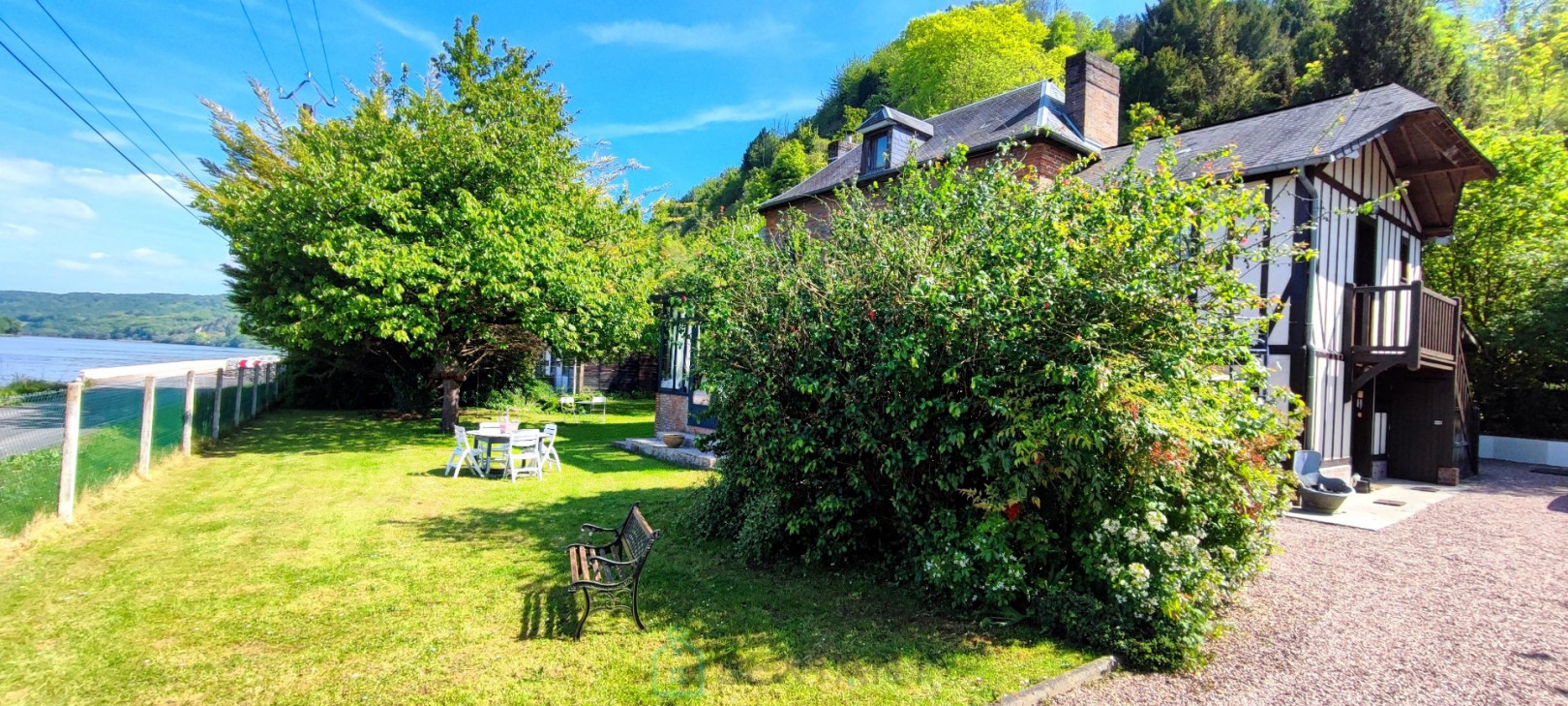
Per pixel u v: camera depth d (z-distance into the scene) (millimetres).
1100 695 3750
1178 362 4312
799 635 4445
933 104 41125
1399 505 9633
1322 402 10391
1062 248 4664
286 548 6105
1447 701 3758
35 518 6141
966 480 5105
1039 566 4797
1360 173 11578
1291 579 5953
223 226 16500
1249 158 10664
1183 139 13125
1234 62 30547
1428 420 12195
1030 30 43812
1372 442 12070
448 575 5473
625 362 28359
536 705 3486
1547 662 4277
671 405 14234
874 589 5336
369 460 11234
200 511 7410
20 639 4090
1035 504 4543
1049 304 4461
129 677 3670
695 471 10914
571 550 5180
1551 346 14750
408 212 12414
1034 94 15914
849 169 18156
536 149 14289
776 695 3656
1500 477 12992
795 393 5797
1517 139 15938
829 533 5504
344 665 3871
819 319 5648
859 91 55875
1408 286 10328
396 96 16031
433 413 19266
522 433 10078
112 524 6781
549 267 13109
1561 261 14961
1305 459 9531
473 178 13680
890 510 5734
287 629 4359
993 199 5742
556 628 4477
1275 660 4262
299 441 13234
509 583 5312
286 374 19609
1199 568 4359
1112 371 4105
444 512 7707
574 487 9406
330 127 15164
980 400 4801
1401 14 24781
